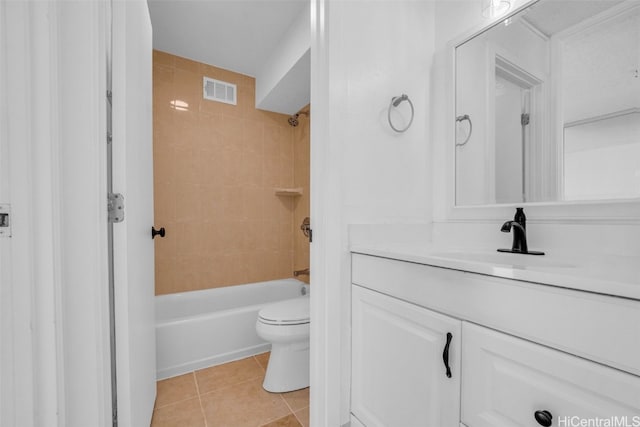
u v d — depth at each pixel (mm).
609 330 470
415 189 1293
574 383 509
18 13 622
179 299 2236
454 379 726
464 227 1218
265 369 1784
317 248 1054
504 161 1101
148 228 1240
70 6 700
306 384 1585
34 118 642
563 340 525
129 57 898
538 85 1013
